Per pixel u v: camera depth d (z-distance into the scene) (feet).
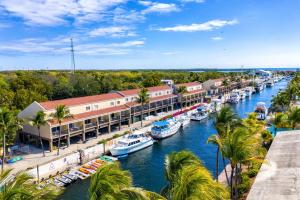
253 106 353.31
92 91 338.13
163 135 211.20
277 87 597.11
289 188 67.36
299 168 78.69
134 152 182.09
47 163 145.48
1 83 267.80
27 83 284.00
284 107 263.90
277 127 177.06
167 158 69.82
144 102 244.83
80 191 128.16
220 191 53.11
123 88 373.61
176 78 540.52
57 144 185.57
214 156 172.45
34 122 162.20
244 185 105.81
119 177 50.55
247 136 80.23
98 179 50.01
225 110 111.24
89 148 169.48
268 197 64.59
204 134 226.58
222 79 485.15
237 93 401.29
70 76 415.44
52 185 57.88
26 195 46.91
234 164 81.41
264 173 78.79
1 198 45.57
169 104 303.68
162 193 65.67
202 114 278.46
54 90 309.83
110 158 164.55
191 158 69.41
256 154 87.76
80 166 151.43
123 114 231.91
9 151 163.22
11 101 227.61
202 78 538.88
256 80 627.46
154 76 419.33
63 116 172.04
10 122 144.97
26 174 52.65
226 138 82.33
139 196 47.32
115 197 47.11
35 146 182.91
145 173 150.92
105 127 230.27
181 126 246.68
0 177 54.90
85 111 207.21
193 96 344.49
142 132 204.44
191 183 51.13
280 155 91.86
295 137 110.11
